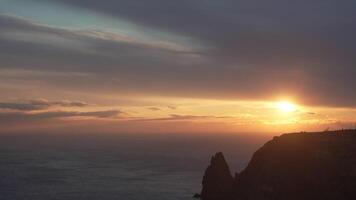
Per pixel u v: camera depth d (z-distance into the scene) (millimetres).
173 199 128125
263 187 83188
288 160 84625
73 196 137500
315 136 89500
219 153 113625
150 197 132500
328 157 80250
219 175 109438
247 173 94625
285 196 78125
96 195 138500
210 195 108312
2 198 136500
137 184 159500
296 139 89688
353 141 83250
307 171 79500
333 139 85438
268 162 88312
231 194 98188
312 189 76000
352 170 75312
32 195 140875
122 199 130750
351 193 71875
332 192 73562
